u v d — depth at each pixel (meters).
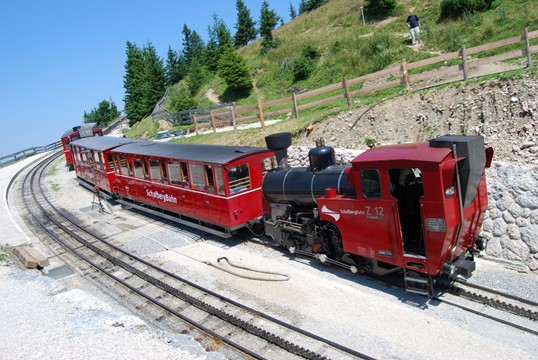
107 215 19.08
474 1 24.38
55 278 12.60
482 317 7.88
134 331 7.98
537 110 11.93
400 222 8.62
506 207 9.67
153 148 16.72
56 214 20.23
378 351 7.25
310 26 39.56
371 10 33.34
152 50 59.31
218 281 10.80
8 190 27.41
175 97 40.81
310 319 8.51
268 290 9.96
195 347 7.62
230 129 23.53
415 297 8.81
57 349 7.28
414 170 9.26
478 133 12.85
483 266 9.62
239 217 12.77
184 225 15.93
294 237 11.38
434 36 23.88
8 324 8.49
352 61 26.47
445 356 6.93
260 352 7.71
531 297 8.16
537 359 6.58
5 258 13.80
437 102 14.33
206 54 51.31
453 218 7.74
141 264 12.70
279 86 30.69
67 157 32.09
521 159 11.27
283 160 12.39
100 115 77.38
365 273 9.96
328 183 10.08
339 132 16.31
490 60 14.91
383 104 15.70
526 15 20.80
